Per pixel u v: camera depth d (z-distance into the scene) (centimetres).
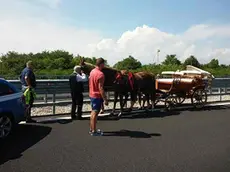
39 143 627
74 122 851
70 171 471
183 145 634
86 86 1066
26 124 810
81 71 895
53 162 512
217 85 1423
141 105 1215
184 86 1132
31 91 812
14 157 534
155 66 4306
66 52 6238
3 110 640
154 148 607
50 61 4953
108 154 562
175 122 884
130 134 724
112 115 976
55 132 727
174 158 545
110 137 691
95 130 704
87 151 578
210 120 925
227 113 1072
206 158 548
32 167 486
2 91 659
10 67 4019
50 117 914
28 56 5566
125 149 596
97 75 681
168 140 673
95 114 697
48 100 1069
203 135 727
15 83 948
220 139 690
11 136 682
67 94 1101
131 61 5253
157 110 1115
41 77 1581
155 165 505
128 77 973
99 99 693
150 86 1062
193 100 1312
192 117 975
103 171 473
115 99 970
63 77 1647
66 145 617
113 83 944
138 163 514
